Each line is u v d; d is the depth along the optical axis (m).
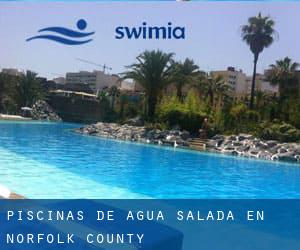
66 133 22.44
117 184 9.17
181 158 14.62
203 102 25.28
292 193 9.17
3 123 25.67
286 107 23.22
